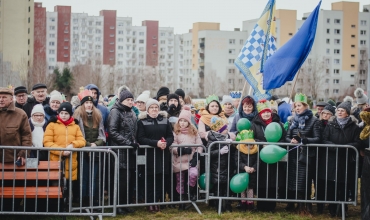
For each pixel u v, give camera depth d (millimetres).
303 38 10453
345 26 113688
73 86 78438
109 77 98000
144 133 9445
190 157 9797
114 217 9141
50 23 123062
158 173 9500
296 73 10727
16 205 8859
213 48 121625
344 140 9430
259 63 12133
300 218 9219
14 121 8773
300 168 9430
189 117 9922
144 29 133000
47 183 8531
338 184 9641
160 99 12430
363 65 109000
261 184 9531
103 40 127625
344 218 9258
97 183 9773
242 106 10086
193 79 128750
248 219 9125
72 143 9125
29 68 81812
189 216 9320
